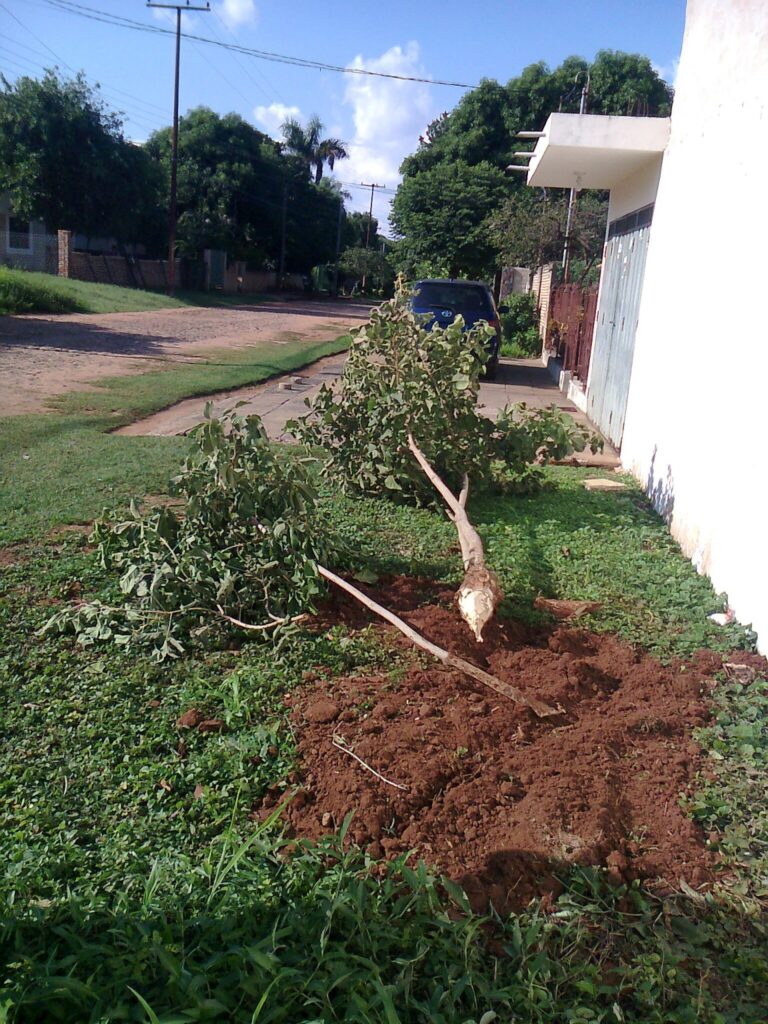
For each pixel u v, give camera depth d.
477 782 3.39
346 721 3.75
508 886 2.87
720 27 6.35
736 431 5.35
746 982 2.54
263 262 61.88
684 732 3.89
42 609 4.75
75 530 6.10
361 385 7.34
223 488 4.98
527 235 24.08
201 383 13.46
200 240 50.72
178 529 5.09
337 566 5.57
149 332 22.69
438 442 7.17
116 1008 2.19
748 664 4.54
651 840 3.16
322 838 2.96
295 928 2.54
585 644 4.75
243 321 29.94
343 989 2.37
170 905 2.58
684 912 2.81
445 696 4.00
